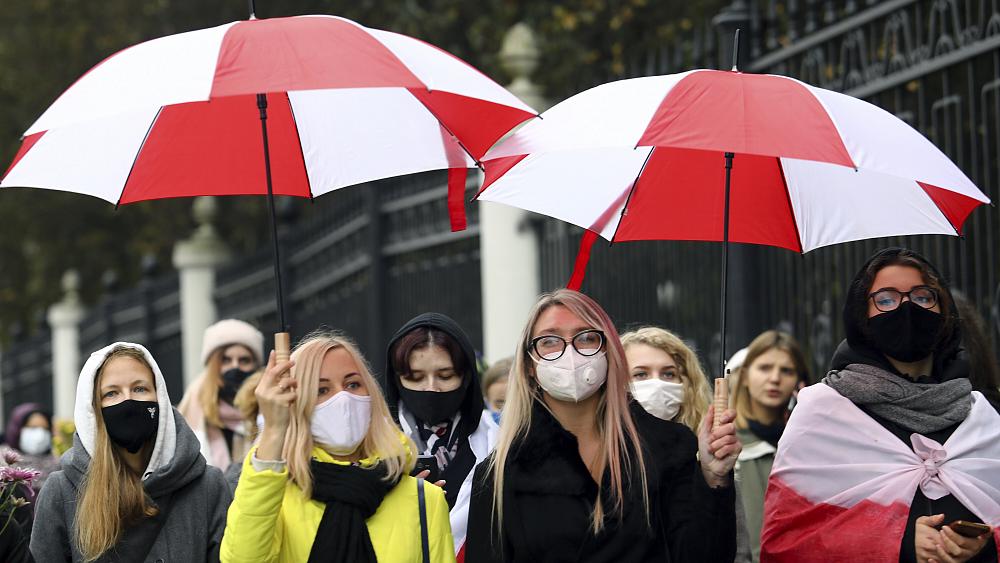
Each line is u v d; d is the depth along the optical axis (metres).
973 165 13.56
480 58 34.59
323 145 10.96
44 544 10.73
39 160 10.31
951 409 10.23
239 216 47.62
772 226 11.07
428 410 11.83
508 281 20.45
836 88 15.53
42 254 54.12
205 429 16.94
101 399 10.62
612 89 10.03
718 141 9.19
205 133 11.02
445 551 10.11
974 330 11.12
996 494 10.13
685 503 9.86
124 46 45.69
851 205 10.68
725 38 16.81
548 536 9.67
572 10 31.80
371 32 9.61
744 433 14.32
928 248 14.58
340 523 9.73
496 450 10.02
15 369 56.94
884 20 14.91
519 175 11.16
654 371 12.66
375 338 24.22
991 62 13.77
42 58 49.09
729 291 16.78
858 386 10.30
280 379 9.59
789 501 10.43
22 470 10.45
